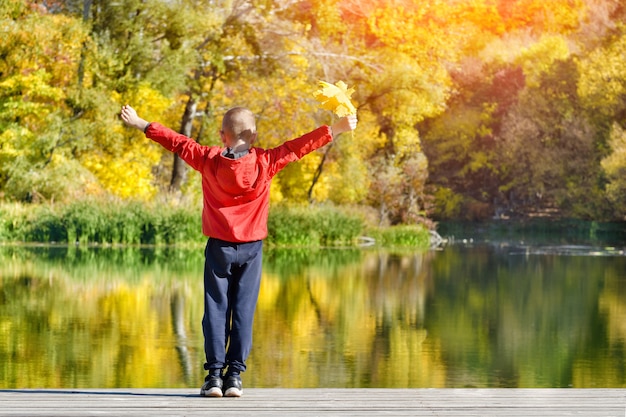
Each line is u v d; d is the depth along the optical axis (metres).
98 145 27.56
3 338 8.98
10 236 23.69
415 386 7.13
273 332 9.79
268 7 30.36
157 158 28.58
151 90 27.77
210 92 30.53
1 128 25.56
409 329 10.22
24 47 25.55
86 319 10.34
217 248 4.05
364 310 11.81
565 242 31.84
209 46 30.33
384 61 35.72
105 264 17.52
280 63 31.33
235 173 3.91
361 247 27.06
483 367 8.05
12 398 4.16
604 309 12.34
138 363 7.82
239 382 4.20
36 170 25.42
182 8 28.38
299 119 31.22
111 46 27.70
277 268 18.16
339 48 34.81
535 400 4.18
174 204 25.06
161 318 10.49
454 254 24.36
